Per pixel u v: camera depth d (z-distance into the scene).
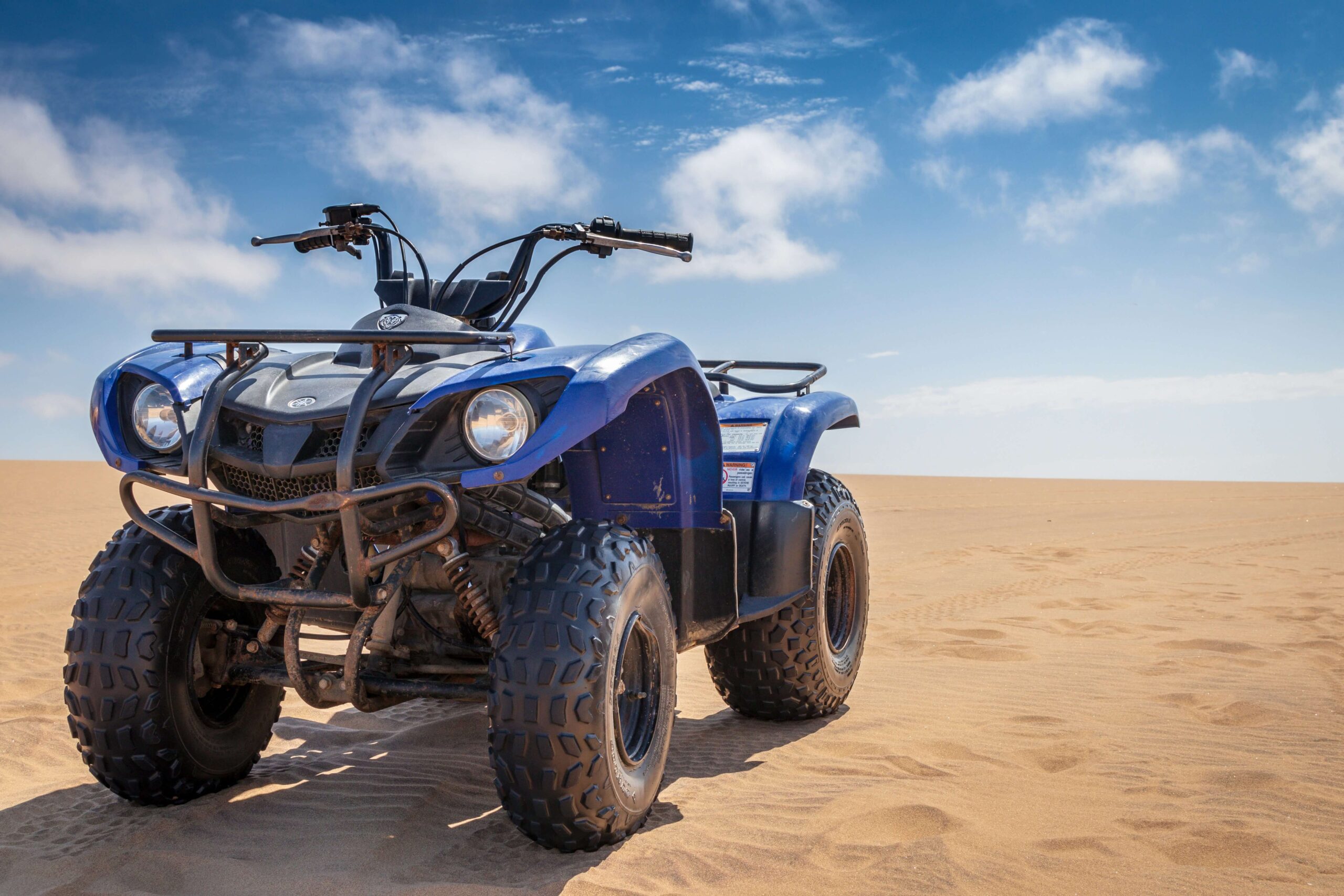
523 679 2.61
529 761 2.59
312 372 3.23
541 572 2.76
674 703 3.18
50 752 3.97
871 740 4.14
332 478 2.90
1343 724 4.26
